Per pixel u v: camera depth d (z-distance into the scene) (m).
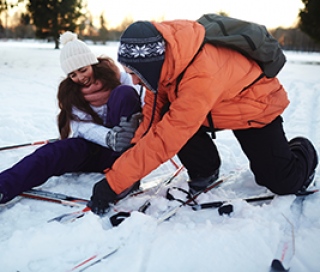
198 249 1.30
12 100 4.42
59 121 2.10
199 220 1.59
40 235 1.33
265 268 1.21
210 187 1.89
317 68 10.40
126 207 1.69
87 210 1.56
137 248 1.31
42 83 6.07
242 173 2.15
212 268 1.20
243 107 1.49
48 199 1.75
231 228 1.45
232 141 3.01
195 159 1.82
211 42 1.35
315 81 6.59
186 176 2.17
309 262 1.24
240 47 1.35
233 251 1.29
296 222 1.55
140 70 1.31
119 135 1.84
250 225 1.42
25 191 1.80
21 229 1.50
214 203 1.66
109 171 1.50
